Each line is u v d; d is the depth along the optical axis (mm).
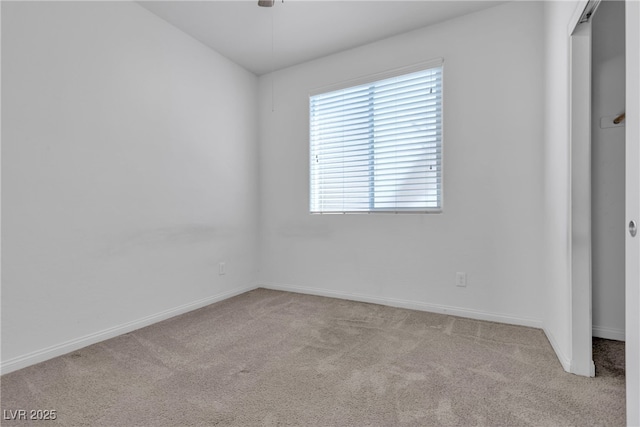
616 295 2166
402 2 2445
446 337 2221
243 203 3508
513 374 1710
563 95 1819
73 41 2066
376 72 2996
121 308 2340
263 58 3314
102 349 2066
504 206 2488
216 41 2990
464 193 2633
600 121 2172
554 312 2035
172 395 1540
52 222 1965
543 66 2332
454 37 2652
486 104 2543
